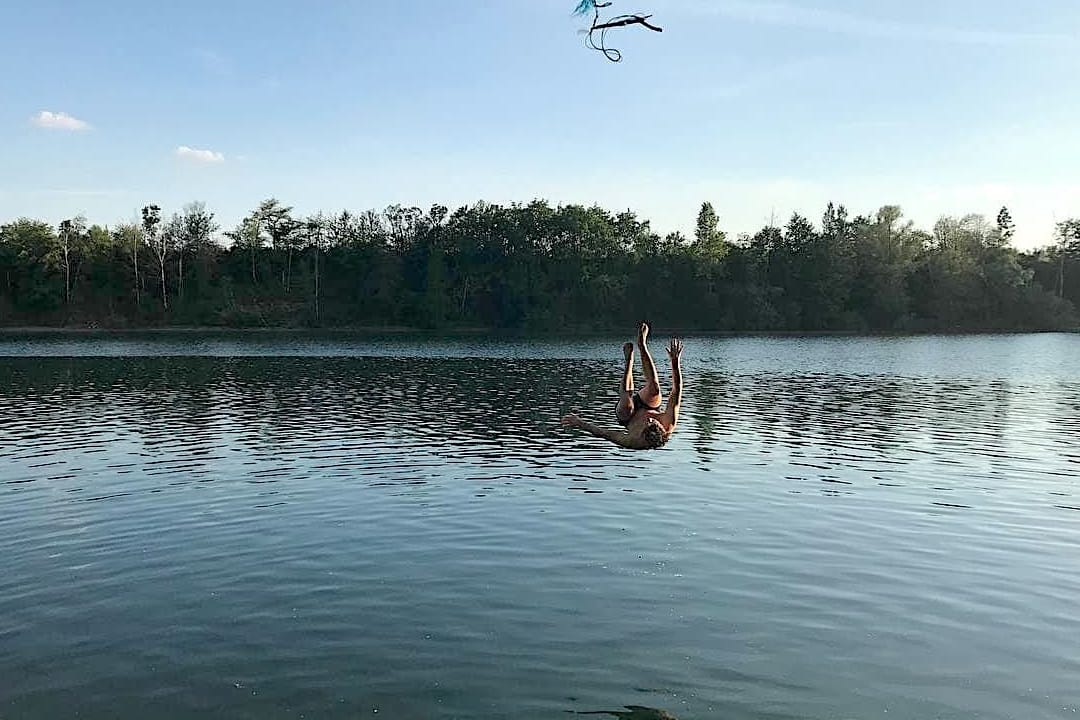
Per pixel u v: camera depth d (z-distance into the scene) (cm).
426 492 2309
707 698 1182
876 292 14425
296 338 11512
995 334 13275
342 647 1332
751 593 1565
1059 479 2506
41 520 2031
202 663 1280
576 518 2052
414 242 15612
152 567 1697
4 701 1168
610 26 1109
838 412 4012
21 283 13575
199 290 14250
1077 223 16812
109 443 3073
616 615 1459
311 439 3183
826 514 2098
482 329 14175
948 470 2630
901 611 1488
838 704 1170
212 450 2938
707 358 7931
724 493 2311
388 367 6681
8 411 3938
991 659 1308
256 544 1844
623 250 15312
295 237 15450
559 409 4103
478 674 1246
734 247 15462
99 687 1209
